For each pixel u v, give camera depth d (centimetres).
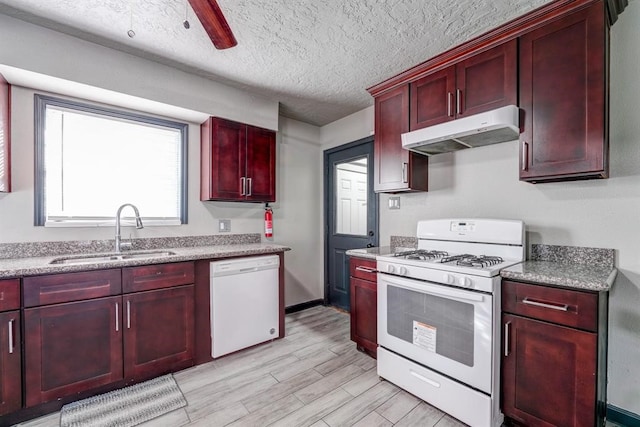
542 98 163
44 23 180
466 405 156
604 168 145
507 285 152
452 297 162
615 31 163
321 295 384
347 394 188
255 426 159
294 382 201
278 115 332
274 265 263
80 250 217
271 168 299
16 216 196
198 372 213
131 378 192
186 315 215
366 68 237
